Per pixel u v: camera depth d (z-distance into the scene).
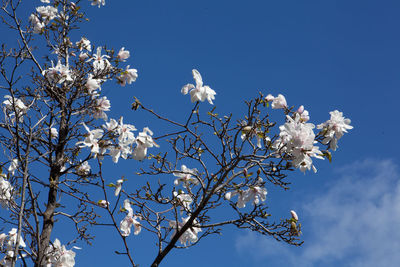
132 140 5.09
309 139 4.10
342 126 4.50
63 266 5.35
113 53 7.12
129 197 5.31
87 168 6.59
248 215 5.09
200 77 4.59
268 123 4.87
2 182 5.32
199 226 5.24
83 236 5.85
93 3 7.56
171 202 5.27
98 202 5.70
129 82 7.05
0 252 5.02
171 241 5.23
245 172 5.01
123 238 5.02
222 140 5.02
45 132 6.42
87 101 6.64
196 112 4.91
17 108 5.76
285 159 4.59
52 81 6.54
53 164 6.28
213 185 5.38
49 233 5.78
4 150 5.00
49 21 7.28
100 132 5.34
